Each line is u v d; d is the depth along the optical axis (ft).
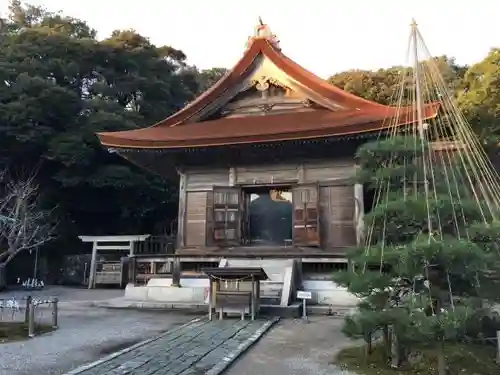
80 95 109.29
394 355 25.04
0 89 88.99
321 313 44.93
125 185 93.56
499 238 22.93
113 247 84.02
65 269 91.61
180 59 137.90
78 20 130.41
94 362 26.02
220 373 23.93
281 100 64.90
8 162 91.25
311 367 25.25
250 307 40.04
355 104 60.13
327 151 56.13
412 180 25.64
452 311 20.45
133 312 47.52
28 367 25.31
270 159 58.44
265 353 28.73
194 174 61.41
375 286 23.40
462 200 23.45
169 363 25.64
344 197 54.90
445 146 33.91
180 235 59.62
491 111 75.41
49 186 95.61
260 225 76.79
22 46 99.71
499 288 22.47
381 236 25.85
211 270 40.60
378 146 25.82
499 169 66.03
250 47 64.23
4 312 47.26
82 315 45.60
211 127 62.08
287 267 50.06
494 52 82.23
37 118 87.86
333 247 53.98
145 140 56.13
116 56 112.68
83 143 89.66
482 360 25.43
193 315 44.88
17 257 89.92
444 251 19.83
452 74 102.58
